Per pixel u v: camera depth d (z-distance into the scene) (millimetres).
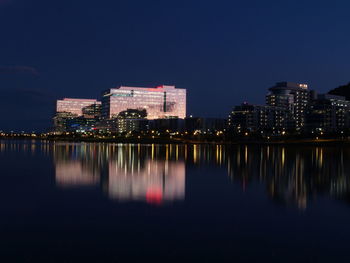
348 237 15719
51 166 50844
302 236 15883
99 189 28734
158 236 15828
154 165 53625
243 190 28688
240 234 16172
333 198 25094
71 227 17234
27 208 21344
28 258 13195
